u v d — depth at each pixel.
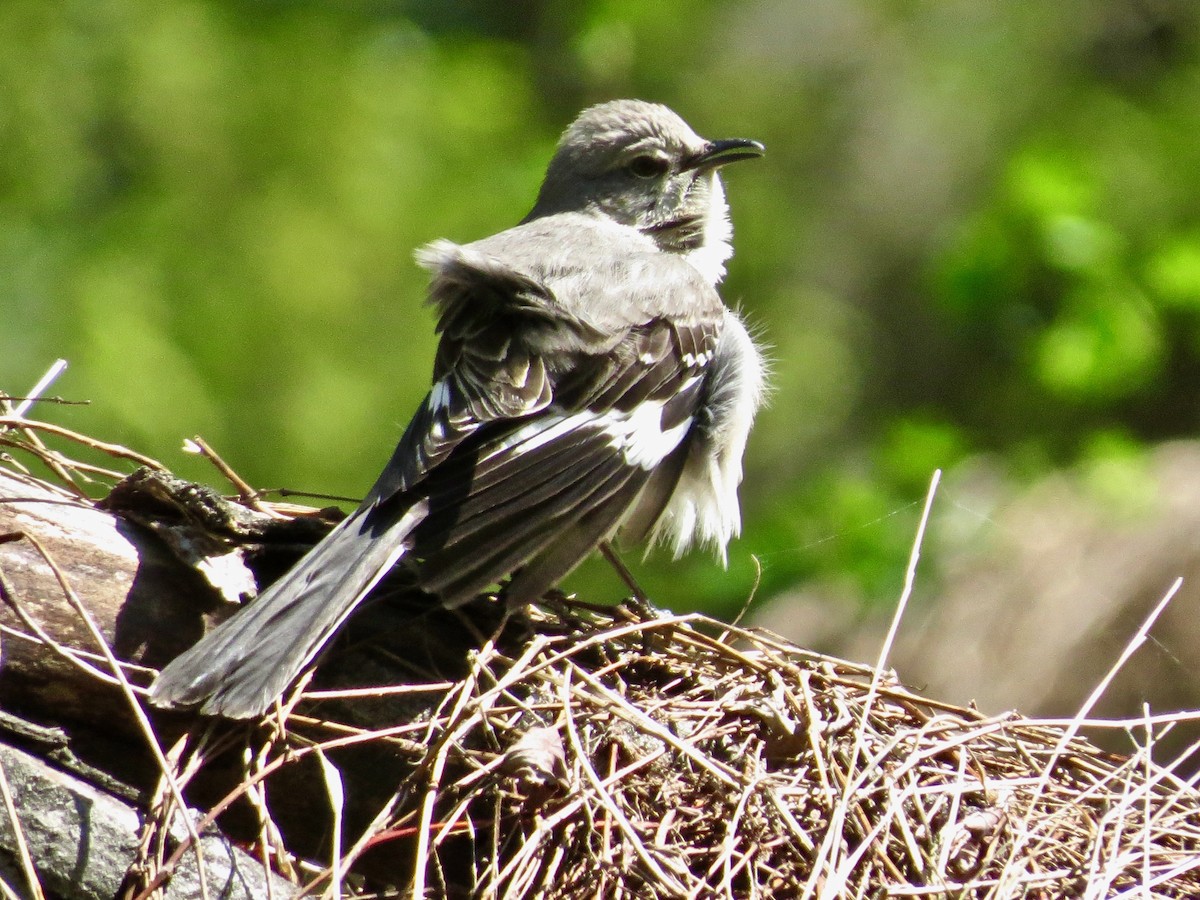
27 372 14.63
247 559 6.05
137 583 5.77
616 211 8.80
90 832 5.25
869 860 5.51
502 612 6.34
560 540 6.50
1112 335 15.72
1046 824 5.85
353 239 15.95
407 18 18.72
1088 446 14.19
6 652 5.50
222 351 15.19
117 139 16.17
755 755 5.90
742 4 19.61
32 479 6.23
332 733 5.73
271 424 15.02
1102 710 11.83
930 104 19.48
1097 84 19.14
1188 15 19.34
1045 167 16.33
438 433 6.32
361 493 14.95
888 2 19.98
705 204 8.95
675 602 15.21
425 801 5.34
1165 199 17.48
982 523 13.55
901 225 19.22
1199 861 5.64
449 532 6.09
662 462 7.44
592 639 6.08
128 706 5.59
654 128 8.80
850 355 18.22
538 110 18.80
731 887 5.43
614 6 18.64
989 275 16.17
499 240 8.07
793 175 19.30
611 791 5.57
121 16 16.41
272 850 5.37
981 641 12.39
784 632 13.39
